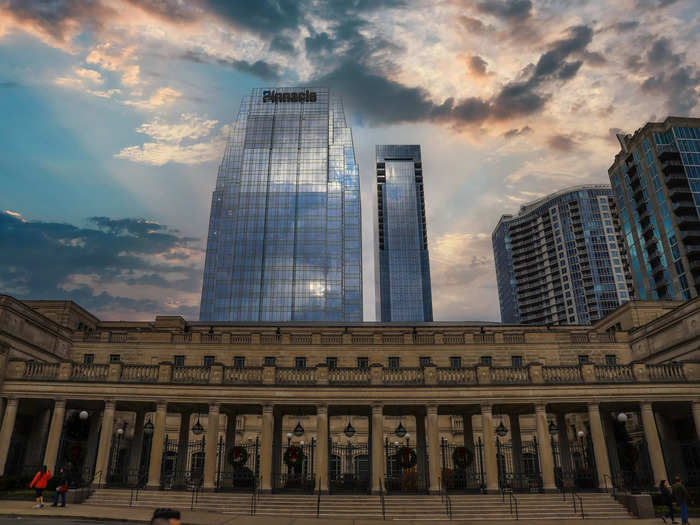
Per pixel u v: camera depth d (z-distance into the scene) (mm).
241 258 158250
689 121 120688
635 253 125375
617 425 44031
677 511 31922
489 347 52500
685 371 40062
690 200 114000
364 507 32125
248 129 174250
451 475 40750
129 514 26781
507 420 55719
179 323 63938
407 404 38750
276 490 37594
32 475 36812
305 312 153000
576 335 53531
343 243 162625
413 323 71000
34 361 39438
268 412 38531
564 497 33719
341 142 175250
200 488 36281
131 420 52938
